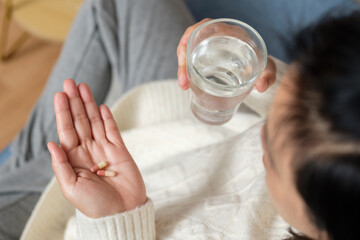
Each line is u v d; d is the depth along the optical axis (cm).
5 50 168
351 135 45
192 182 79
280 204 57
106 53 105
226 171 76
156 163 85
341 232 50
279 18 115
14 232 88
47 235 86
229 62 65
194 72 62
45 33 136
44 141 99
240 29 63
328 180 48
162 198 80
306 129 49
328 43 48
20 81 164
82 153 68
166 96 95
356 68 45
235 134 83
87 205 64
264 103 71
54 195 85
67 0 144
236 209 70
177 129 86
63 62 104
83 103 69
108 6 104
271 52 76
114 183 67
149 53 102
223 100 65
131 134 89
